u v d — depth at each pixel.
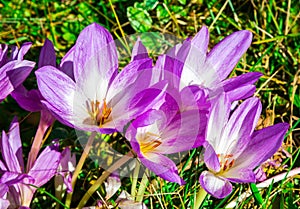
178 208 0.42
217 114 0.34
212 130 0.35
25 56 0.52
